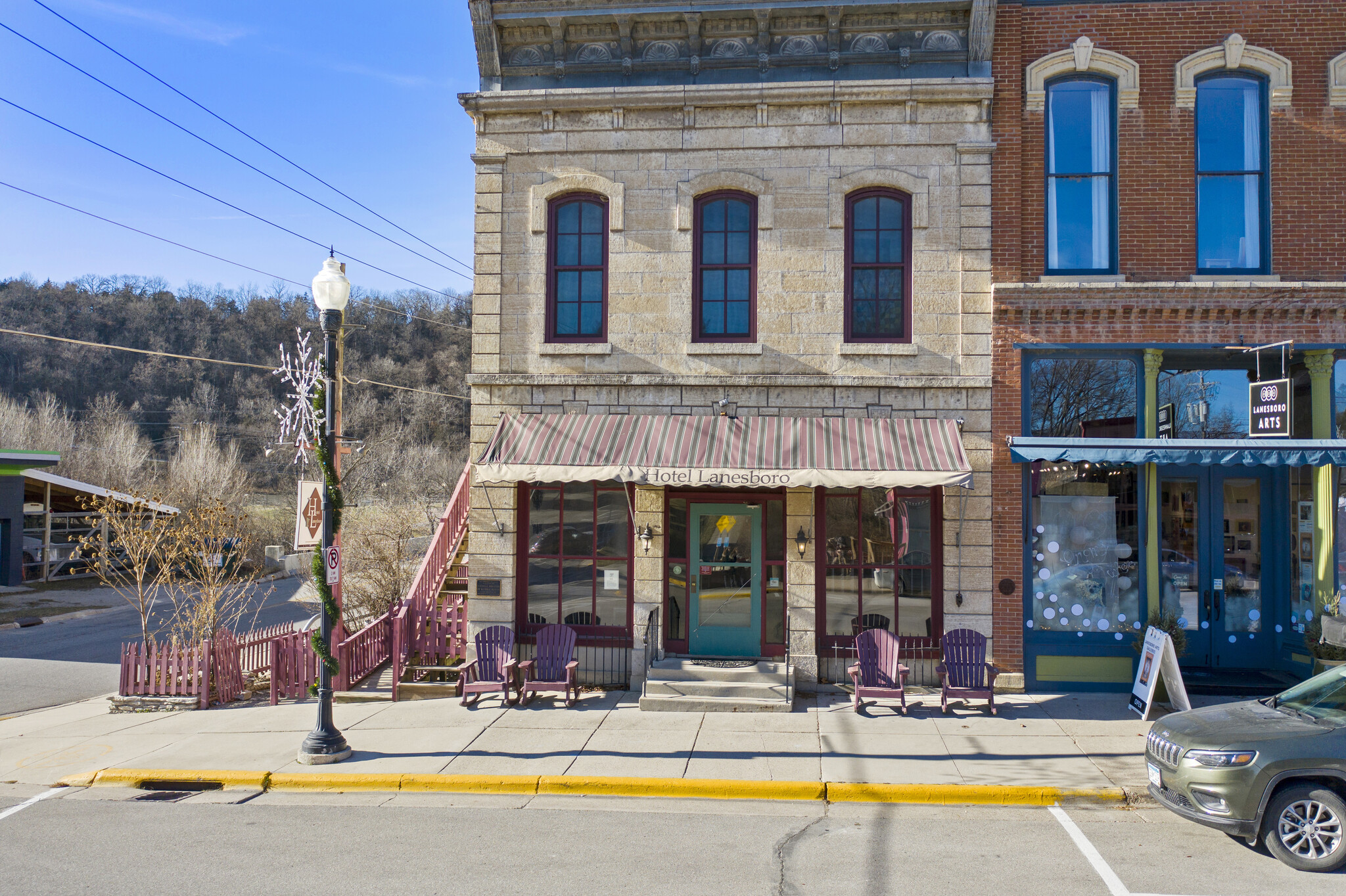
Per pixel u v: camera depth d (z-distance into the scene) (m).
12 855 7.16
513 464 11.45
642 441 11.75
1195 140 12.10
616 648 12.42
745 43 12.62
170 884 6.53
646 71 12.75
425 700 12.09
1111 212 12.26
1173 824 7.76
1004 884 6.48
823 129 12.35
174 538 16.52
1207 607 12.29
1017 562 11.87
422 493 34.75
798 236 12.36
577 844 7.37
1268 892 6.29
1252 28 11.98
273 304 69.94
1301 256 11.91
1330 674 7.86
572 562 12.76
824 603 12.27
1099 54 12.08
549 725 10.67
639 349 12.52
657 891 6.39
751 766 9.10
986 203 12.10
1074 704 11.32
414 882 6.56
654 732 10.35
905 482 10.66
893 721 10.66
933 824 7.82
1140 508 12.02
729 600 12.52
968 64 12.25
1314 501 11.71
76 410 58.62
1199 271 12.12
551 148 12.73
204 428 41.97
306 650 12.88
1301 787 6.77
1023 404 12.04
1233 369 12.45
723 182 12.45
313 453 10.70
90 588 29.88
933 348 12.14
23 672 16.30
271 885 6.50
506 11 12.56
